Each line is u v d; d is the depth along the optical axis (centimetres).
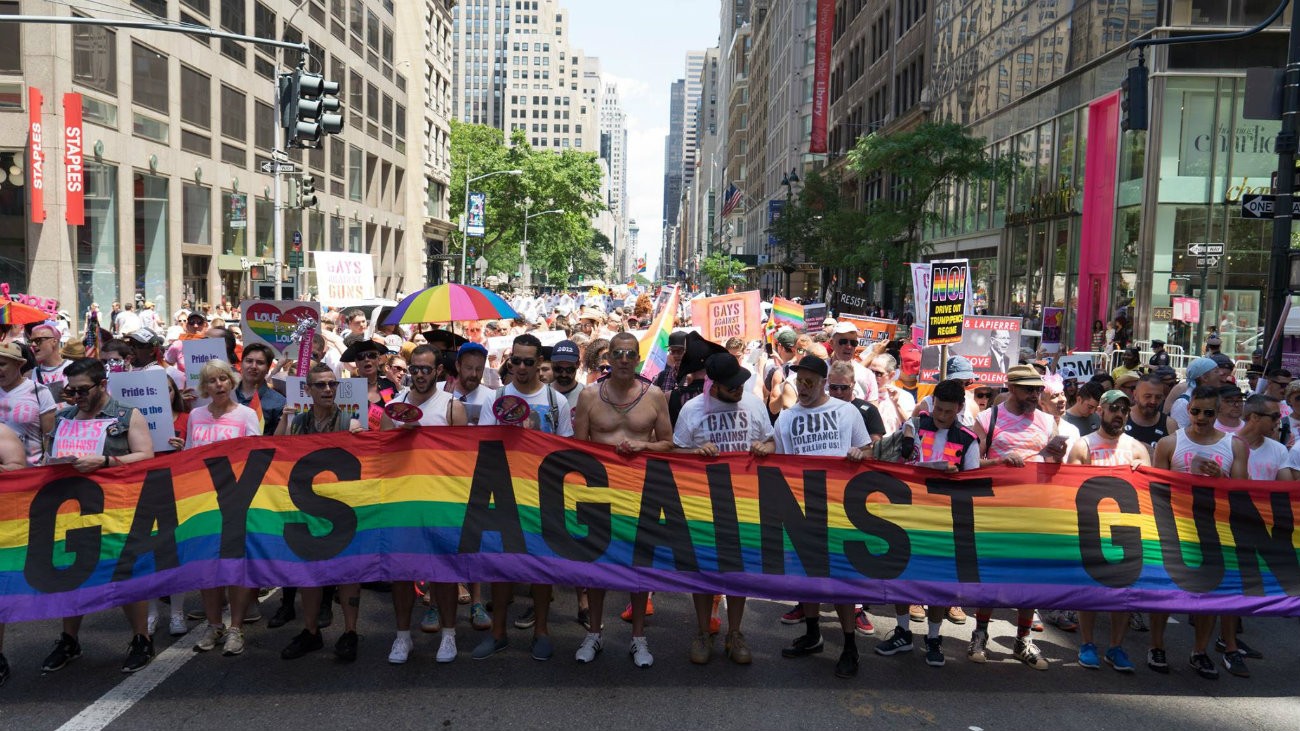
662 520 669
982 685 633
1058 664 681
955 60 4159
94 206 2853
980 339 1162
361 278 2103
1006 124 3606
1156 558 670
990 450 729
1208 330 2597
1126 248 2725
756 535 670
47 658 626
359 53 5178
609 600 823
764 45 11119
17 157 2670
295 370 935
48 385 838
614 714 566
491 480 666
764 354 1232
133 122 3025
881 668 660
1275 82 1230
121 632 707
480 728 543
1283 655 716
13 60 2645
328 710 565
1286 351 1357
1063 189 3109
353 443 663
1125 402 702
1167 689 636
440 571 651
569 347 765
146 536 639
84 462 626
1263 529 675
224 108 3634
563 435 758
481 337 1327
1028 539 672
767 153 10662
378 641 694
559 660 660
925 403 767
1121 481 679
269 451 659
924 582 665
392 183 5919
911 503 675
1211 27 2547
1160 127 2578
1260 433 710
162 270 3225
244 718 552
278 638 693
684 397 858
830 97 6862
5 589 616
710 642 692
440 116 7181
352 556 652
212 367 686
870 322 1575
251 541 648
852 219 3919
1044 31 3269
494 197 8619
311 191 2458
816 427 703
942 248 4453
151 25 1214
